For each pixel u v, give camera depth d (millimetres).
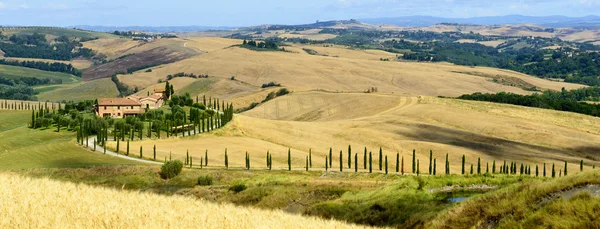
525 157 179250
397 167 145250
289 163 140750
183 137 177500
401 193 66500
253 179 100000
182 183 115375
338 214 65375
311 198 78812
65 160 135500
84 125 174000
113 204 38031
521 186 44188
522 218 38469
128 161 139125
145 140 169500
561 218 35531
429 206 59906
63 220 33250
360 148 182875
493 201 43562
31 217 33250
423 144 188250
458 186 70312
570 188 39906
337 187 83500
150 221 34812
